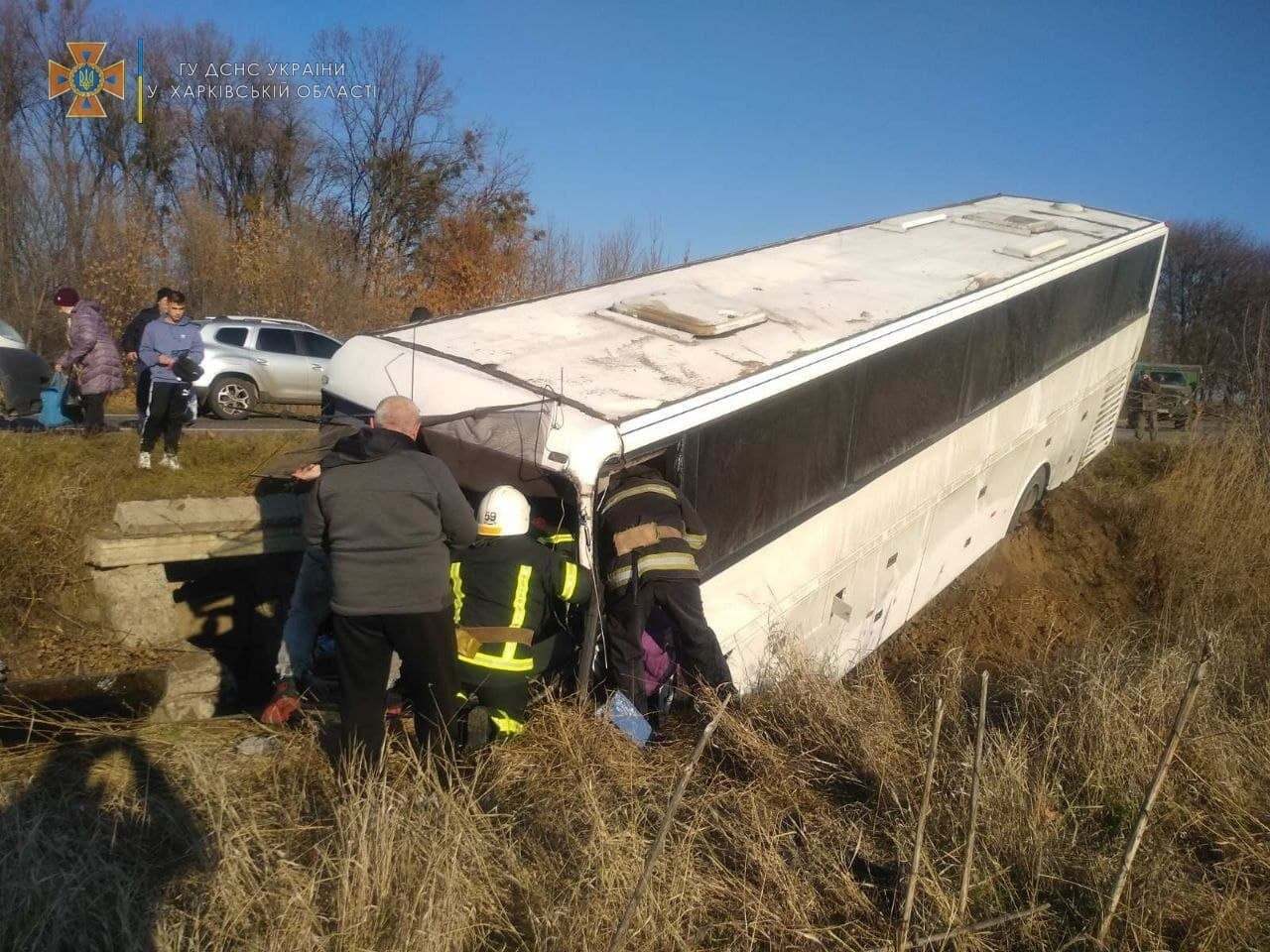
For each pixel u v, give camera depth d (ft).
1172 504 35.58
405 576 13.73
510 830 13.07
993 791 14.14
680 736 16.49
